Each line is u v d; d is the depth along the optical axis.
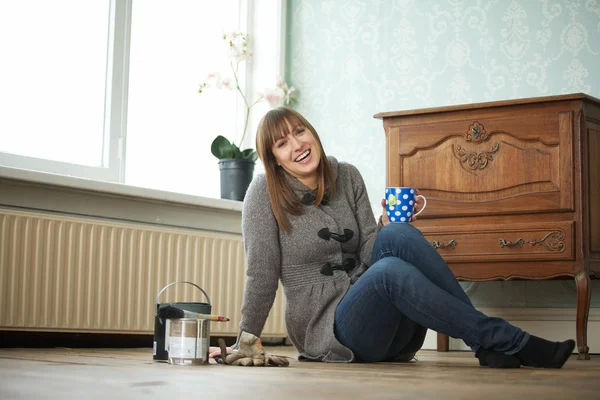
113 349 3.19
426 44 4.17
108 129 3.76
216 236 3.80
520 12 3.92
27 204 3.14
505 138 3.18
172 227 3.68
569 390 1.36
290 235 2.28
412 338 2.38
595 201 3.11
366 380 1.56
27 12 3.51
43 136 3.55
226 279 3.83
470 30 4.05
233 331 3.85
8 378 1.50
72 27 3.68
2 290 2.98
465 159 3.25
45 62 3.57
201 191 4.26
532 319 3.71
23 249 3.06
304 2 4.57
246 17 4.56
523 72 3.89
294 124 2.27
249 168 4.02
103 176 3.71
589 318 3.58
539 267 3.06
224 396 1.21
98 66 3.78
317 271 2.30
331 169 2.38
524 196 3.12
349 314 2.15
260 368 1.94
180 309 2.04
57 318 3.15
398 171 3.38
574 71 3.76
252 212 2.27
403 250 2.10
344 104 4.39
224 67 4.46
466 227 3.20
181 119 4.20
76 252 3.23
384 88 4.27
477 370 1.91
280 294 4.13
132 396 1.19
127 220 3.49
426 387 1.40
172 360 2.03
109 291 3.34
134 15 3.99
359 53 4.37
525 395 1.26
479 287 3.85
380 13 4.32
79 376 1.57
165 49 4.13
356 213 2.43
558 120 3.07
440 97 4.11
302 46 4.55
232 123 4.48
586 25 3.75
